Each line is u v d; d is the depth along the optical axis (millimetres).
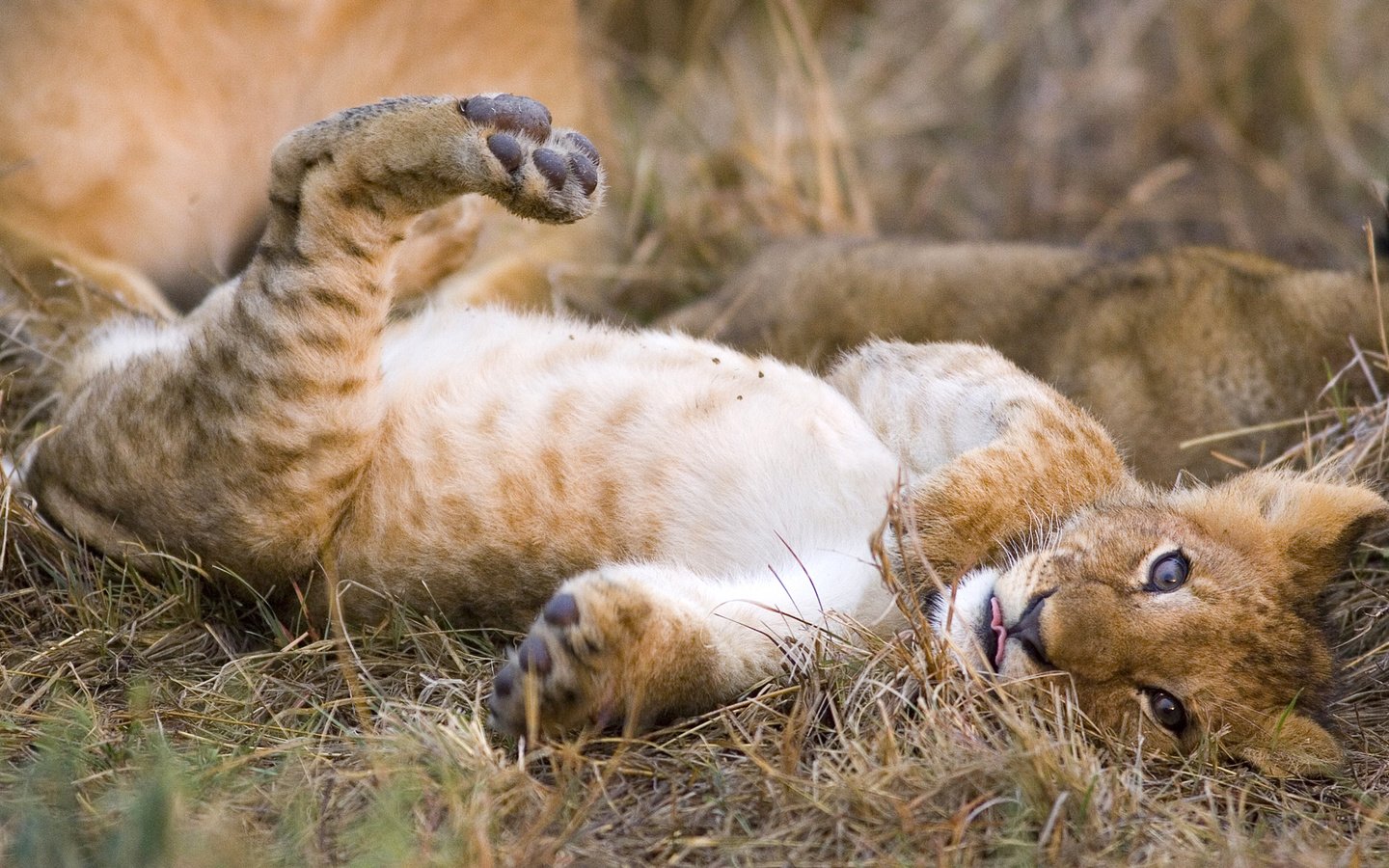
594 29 19234
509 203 8992
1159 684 8844
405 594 9695
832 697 8852
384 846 7078
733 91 19547
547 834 7621
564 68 14492
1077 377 13164
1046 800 7953
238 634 9977
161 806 6953
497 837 7496
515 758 8242
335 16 12945
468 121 8953
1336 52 20188
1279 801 8758
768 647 8953
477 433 9688
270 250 9133
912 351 10820
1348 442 12609
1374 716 9977
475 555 9609
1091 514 9625
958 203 19203
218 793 7848
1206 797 8406
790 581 9414
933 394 10344
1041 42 20953
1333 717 9617
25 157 12297
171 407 9383
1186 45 20281
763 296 14547
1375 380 13117
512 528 9594
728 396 9922
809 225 17359
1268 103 20094
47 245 12461
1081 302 13664
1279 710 9070
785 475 9742
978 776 8086
